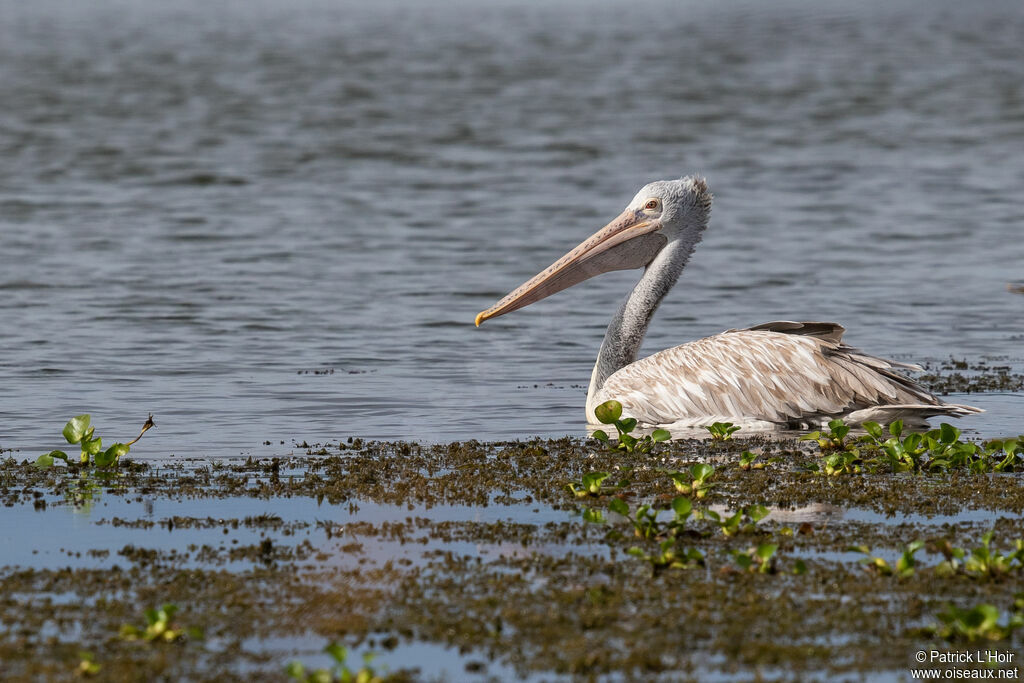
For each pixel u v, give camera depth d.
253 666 7.17
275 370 17.36
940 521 9.86
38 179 35.12
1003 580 8.37
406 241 27.62
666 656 7.26
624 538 9.46
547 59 68.12
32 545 9.38
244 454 12.62
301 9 110.75
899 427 12.24
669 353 13.88
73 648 7.40
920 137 43.72
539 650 7.36
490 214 30.95
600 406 12.90
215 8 112.50
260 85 57.22
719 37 82.06
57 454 11.95
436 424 14.29
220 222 29.64
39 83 57.03
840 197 33.41
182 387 16.28
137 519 10.09
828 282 23.72
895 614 7.83
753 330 13.64
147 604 8.10
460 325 20.48
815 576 8.51
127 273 24.00
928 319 20.78
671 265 14.90
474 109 50.16
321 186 34.84
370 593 8.28
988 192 33.91
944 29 88.94
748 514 10.04
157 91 55.06
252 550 9.21
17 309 21.00
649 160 39.16
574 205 32.19
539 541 9.43
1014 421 13.96
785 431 13.20
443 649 7.39
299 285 23.25
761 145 42.03
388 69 63.44
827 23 95.06
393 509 10.40
